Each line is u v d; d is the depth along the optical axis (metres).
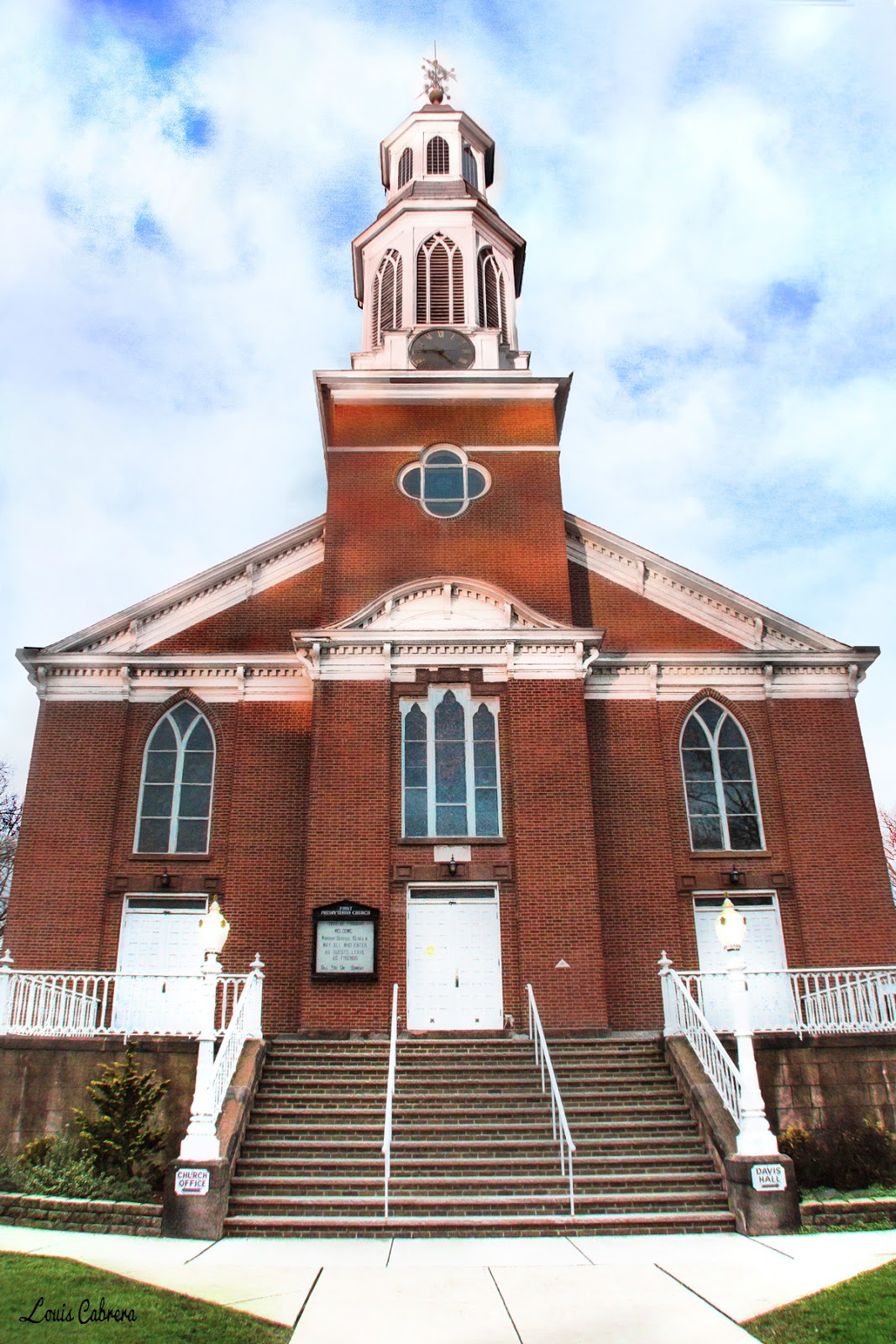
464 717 20.55
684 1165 12.99
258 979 16.17
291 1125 13.78
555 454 23.27
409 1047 16.75
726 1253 10.39
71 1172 12.72
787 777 21.14
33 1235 11.02
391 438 23.33
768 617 22.59
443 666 20.70
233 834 20.27
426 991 18.50
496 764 20.25
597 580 23.17
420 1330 7.82
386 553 22.14
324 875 18.92
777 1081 14.77
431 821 19.78
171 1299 8.37
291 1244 10.88
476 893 19.31
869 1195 12.88
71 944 19.44
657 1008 19.22
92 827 20.33
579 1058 16.23
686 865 20.44
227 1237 11.21
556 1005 18.09
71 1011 15.57
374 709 20.27
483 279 27.62
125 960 19.53
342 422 23.42
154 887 19.89
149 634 22.28
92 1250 10.26
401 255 27.31
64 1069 14.34
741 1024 12.77
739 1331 7.75
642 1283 9.19
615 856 20.30
